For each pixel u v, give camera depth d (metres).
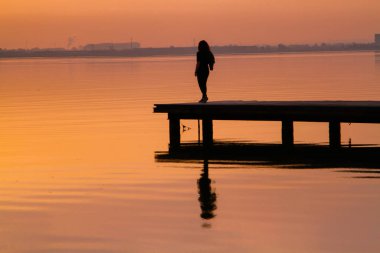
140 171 23.05
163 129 35.44
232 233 14.94
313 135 32.44
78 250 14.02
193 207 17.42
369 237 14.35
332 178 21.02
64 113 44.97
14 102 55.47
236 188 19.80
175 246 14.10
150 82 83.19
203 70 31.36
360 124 36.75
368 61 151.50
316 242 14.13
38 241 14.66
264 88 64.12
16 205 18.03
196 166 23.95
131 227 15.56
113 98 57.34
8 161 25.78
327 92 56.06
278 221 15.82
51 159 26.11
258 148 28.27
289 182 20.53
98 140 31.48
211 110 29.56
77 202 18.28
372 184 19.84
